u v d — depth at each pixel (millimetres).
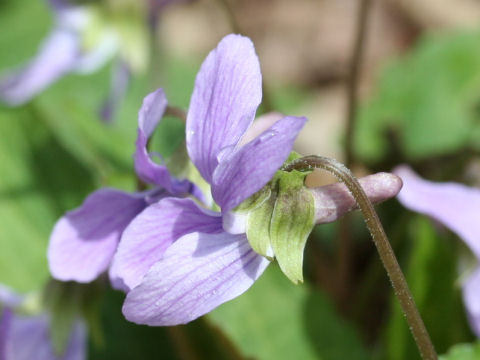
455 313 125
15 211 141
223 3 153
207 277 79
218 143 81
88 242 91
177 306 78
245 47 81
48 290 115
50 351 115
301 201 82
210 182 83
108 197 90
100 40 161
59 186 144
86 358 132
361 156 184
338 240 158
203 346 128
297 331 123
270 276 125
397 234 148
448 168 151
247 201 82
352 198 82
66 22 161
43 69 160
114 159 148
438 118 187
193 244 79
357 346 123
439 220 114
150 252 80
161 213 80
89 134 150
